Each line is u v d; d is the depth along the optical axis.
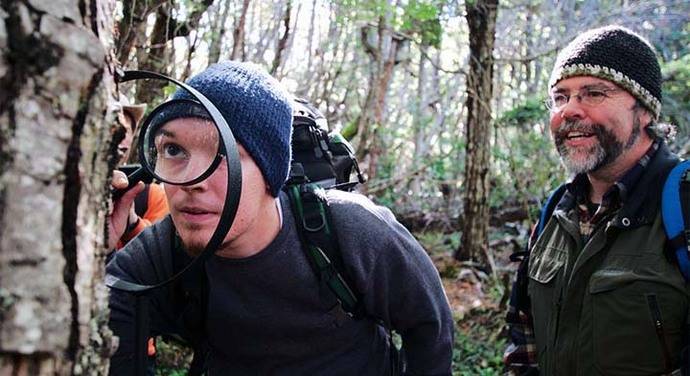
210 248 1.00
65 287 0.65
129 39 3.93
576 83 1.74
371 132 8.14
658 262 1.55
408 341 1.57
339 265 1.38
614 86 1.70
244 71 1.26
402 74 12.92
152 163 1.19
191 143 1.16
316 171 1.59
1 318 0.59
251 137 1.20
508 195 8.71
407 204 9.50
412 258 1.47
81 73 0.65
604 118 1.70
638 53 1.72
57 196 0.64
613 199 1.68
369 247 1.38
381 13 5.55
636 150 1.71
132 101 4.40
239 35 5.79
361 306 1.44
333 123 9.52
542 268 1.84
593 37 1.76
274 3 6.78
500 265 7.00
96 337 0.72
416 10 5.41
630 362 1.55
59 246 0.64
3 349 0.60
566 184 1.87
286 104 1.31
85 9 0.68
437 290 1.54
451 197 9.68
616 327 1.57
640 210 1.62
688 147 5.96
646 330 1.53
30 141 0.61
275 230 1.34
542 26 8.84
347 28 7.90
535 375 1.96
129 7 3.90
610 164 1.72
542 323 1.81
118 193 1.24
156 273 1.39
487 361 4.70
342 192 1.49
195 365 1.53
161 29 4.53
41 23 0.62
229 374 1.52
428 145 11.20
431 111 12.09
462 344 4.94
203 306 1.41
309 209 1.38
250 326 1.40
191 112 1.15
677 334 1.52
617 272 1.59
